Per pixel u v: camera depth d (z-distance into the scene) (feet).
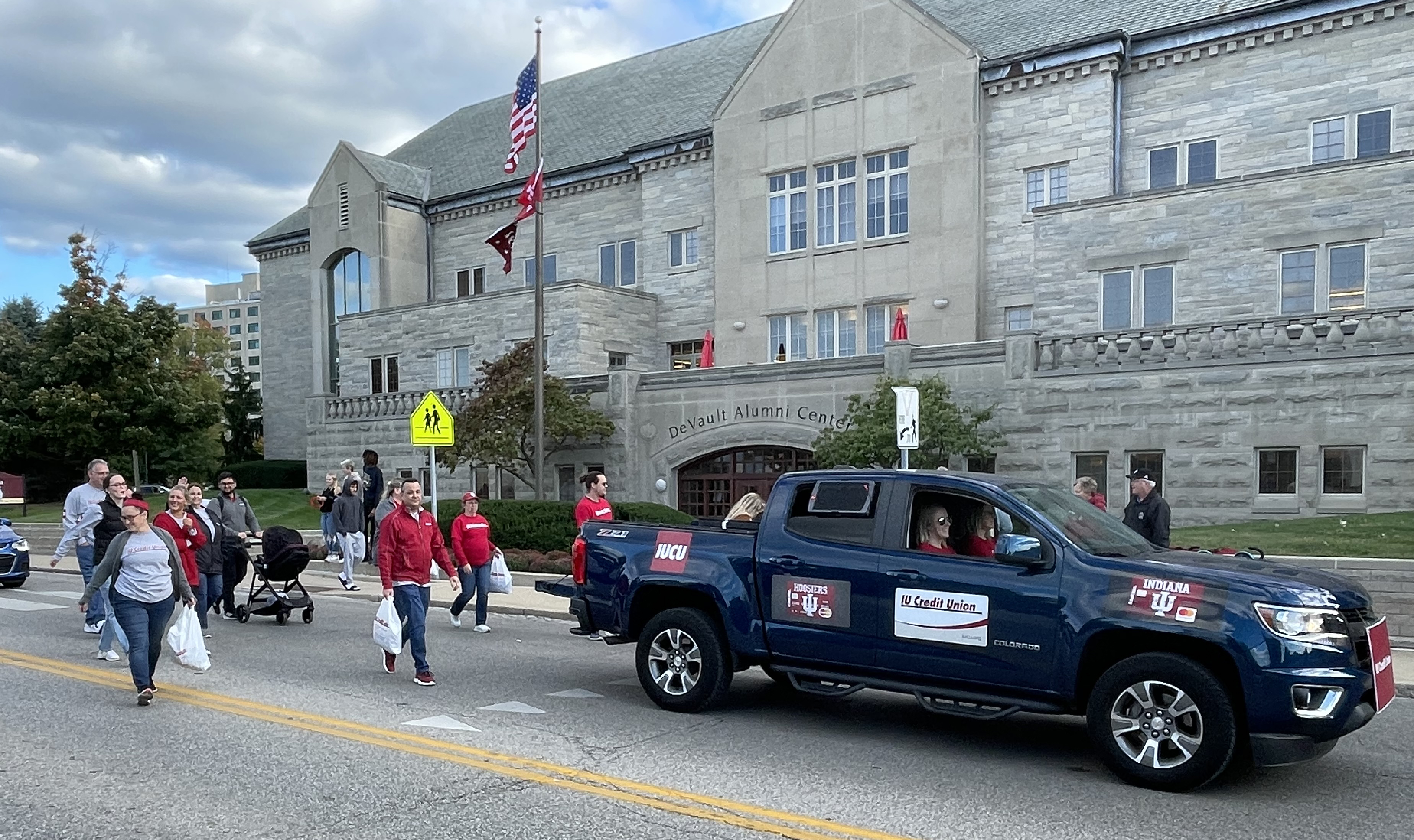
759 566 27.53
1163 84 82.38
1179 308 72.79
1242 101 79.25
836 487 27.20
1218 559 23.90
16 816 19.65
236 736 25.76
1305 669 20.40
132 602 29.48
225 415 174.40
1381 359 58.80
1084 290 76.69
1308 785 22.17
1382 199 65.82
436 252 129.90
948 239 86.43
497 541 64.59
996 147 87.04
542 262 68.28
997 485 25.20
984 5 101.04
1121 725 22.06
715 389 84.33
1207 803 20.74
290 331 143.33
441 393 102.68
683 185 106.42
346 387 121.39
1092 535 24.59
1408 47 73.15
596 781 21.91
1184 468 65.00
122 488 39.37
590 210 115.96
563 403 84.84
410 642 39.17
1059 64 83.56
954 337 85.97
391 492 55.26
